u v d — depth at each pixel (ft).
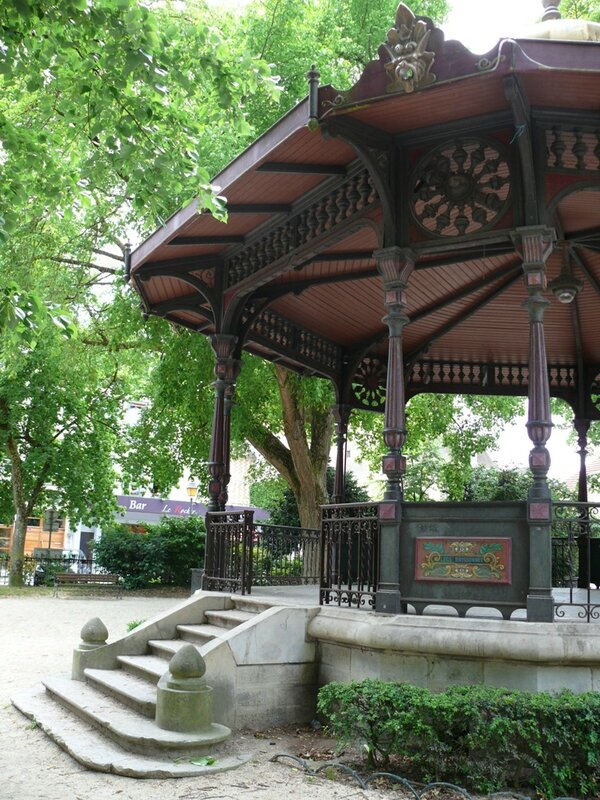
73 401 83.61
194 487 91.91
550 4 23.57
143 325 59.77
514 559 19.90
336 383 39.04
